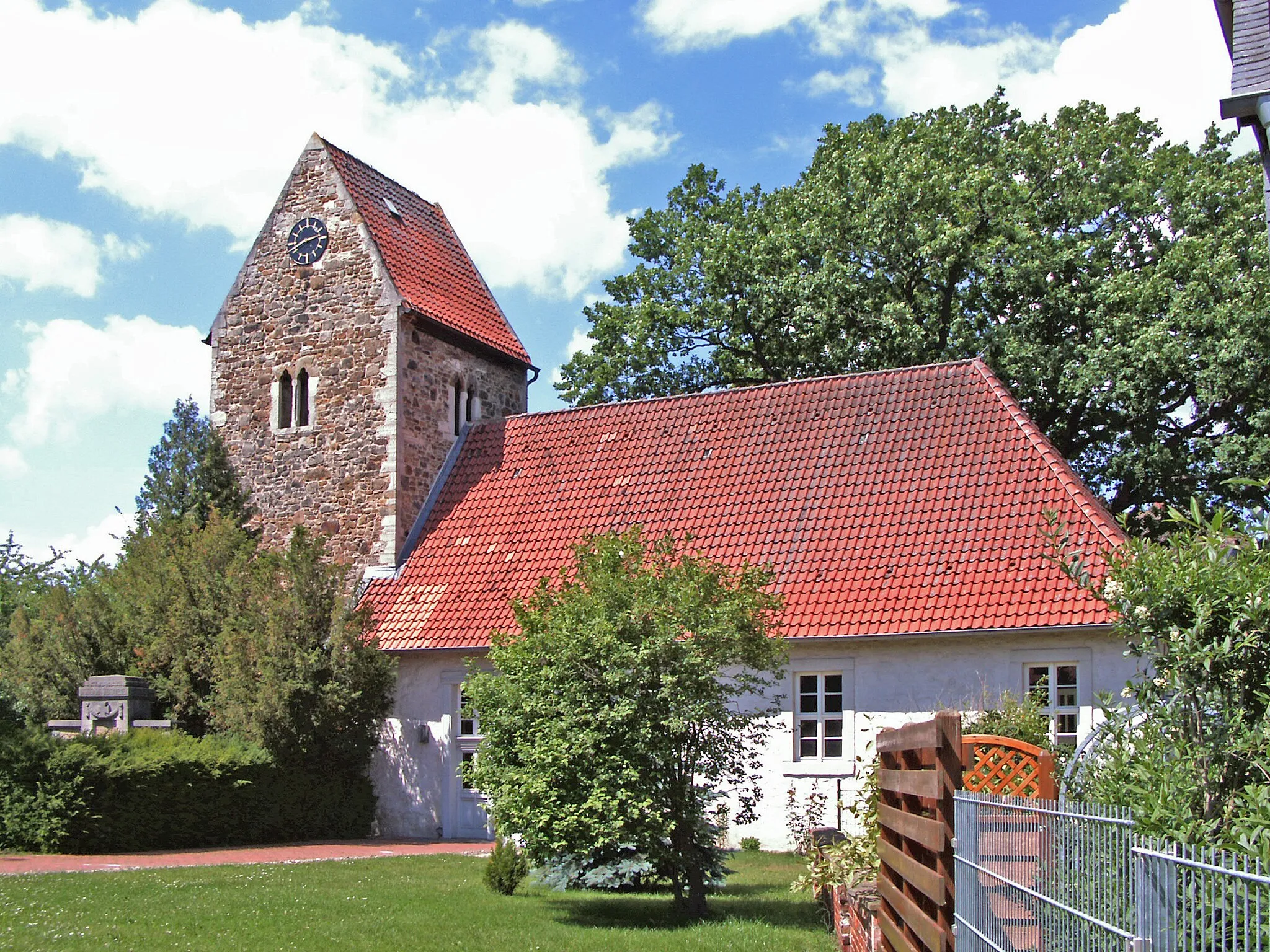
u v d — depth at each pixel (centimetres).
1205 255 2959
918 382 2500
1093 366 2861
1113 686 1931
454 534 2733
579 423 2847
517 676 1540
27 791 1997
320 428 2878
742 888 1781
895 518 2247
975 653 2042
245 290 3014
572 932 1387
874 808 1332
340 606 2434
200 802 2183
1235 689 709
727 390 2719
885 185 3195
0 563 4728
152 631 2552
